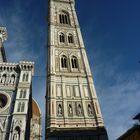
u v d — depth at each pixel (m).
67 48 61.81
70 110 45.81
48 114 44.31
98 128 42.59
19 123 42.41
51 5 79.19
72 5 82.19
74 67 56.78
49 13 76.50
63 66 56.16
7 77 53.53
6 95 49.00
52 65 54.88
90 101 48.62
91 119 44.66
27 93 49.16
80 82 52.69
